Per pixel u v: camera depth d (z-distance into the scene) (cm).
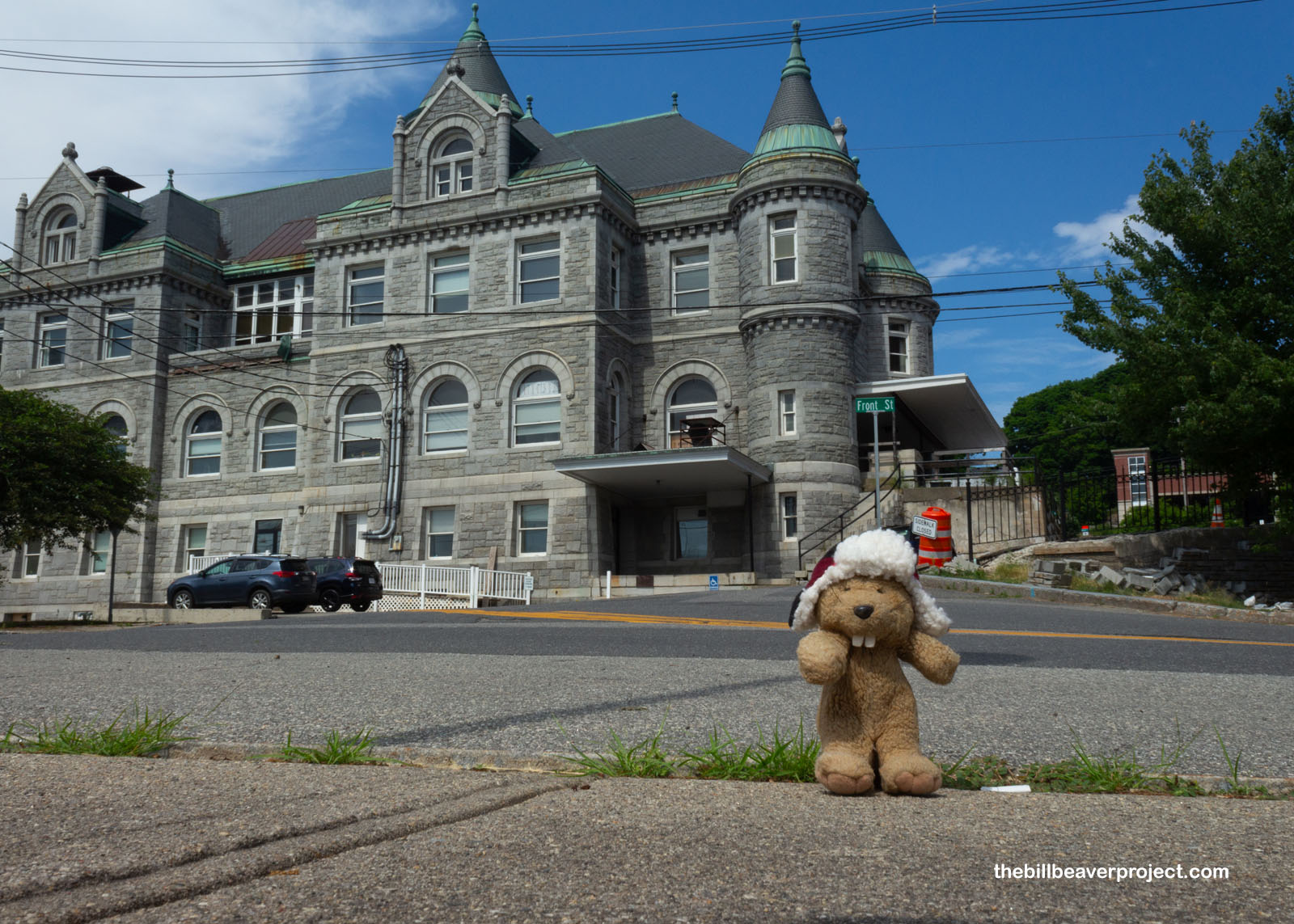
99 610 2559
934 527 1719
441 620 1630
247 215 3906
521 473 2808
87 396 3388
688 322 2977
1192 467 2045
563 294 2850
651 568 2894
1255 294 1680
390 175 3847
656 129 3541
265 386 3256
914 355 3234
